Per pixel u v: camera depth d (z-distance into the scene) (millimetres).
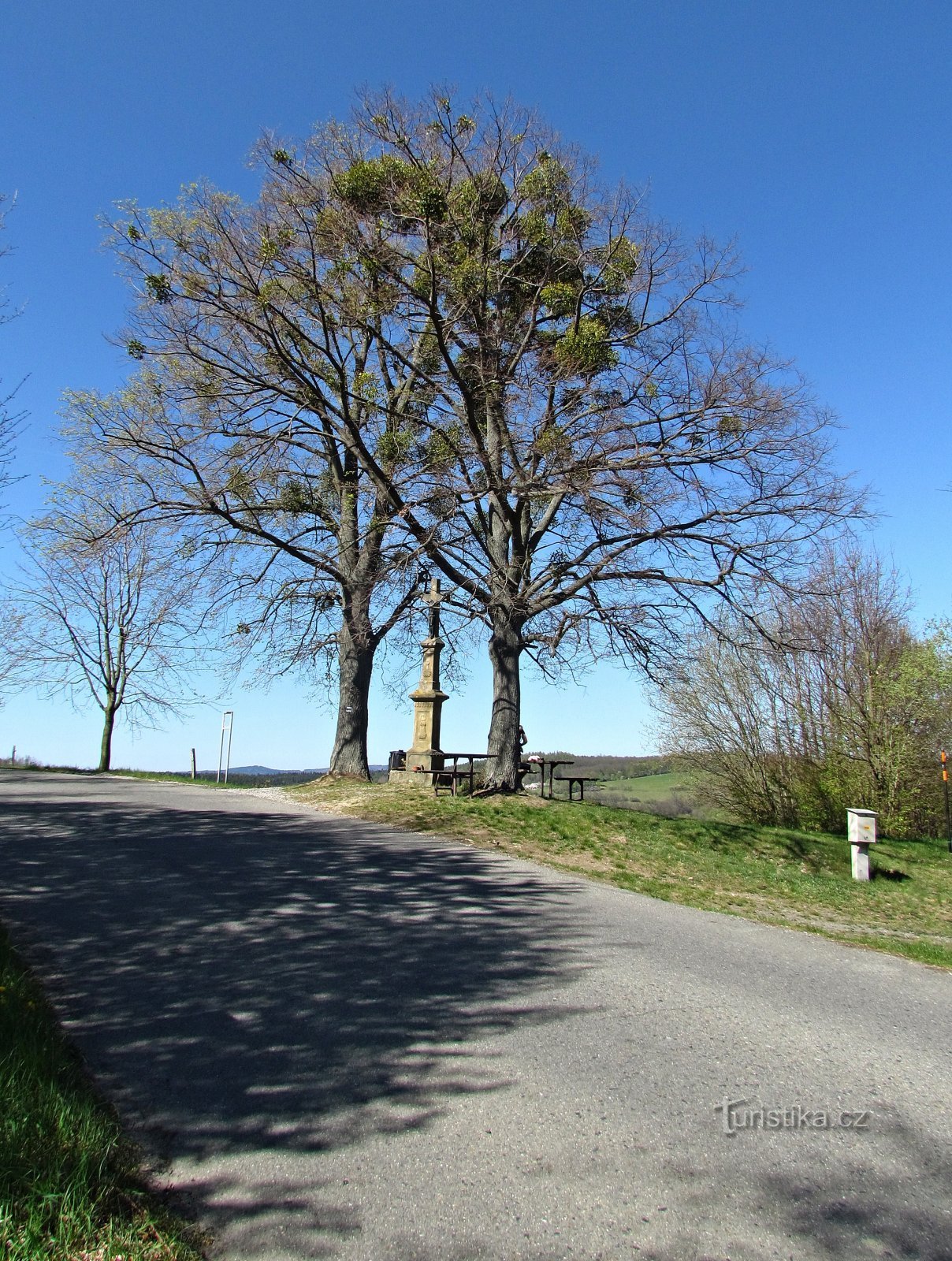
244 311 16578
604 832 14266
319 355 18484
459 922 7773
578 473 14445
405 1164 3748
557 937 7574
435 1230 3309
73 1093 4062
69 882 8164
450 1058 4840
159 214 15922
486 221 16031
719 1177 3752
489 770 16688
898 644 23656
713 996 6227
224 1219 3338
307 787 18312
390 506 16672
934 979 7355
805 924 9797
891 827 22875
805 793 23891
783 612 18703
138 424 16922
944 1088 4848
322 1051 4852
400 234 16016
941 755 23156
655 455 15047
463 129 15898
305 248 16266
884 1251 3287
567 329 16078
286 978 5973
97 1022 5082
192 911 7422
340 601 20312
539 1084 4555
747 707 24719
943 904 13594
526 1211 3451
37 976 5680
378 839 11977
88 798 15141
